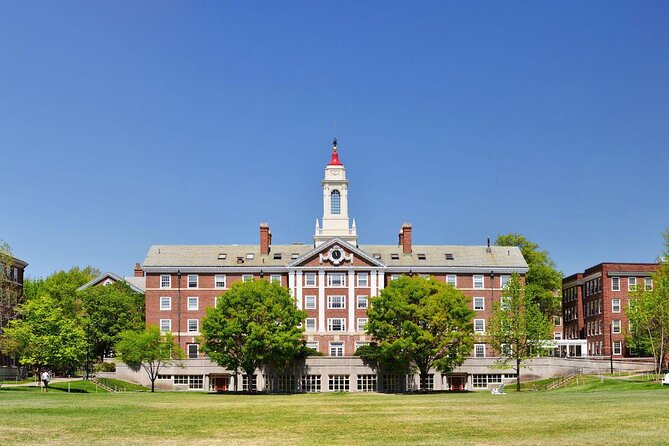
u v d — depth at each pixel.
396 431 38.69
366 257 119.94
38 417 45.31
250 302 99.75
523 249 145.38
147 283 121.88
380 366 106.31
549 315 148.38
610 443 32.38
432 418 45.94
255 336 97.25
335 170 131.50
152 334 102.25
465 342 99.94
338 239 119.75
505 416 46.03
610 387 82.50
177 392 98.69
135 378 108.88
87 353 113.56
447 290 102.62
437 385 108.38
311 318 119.06
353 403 64.56
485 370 108.62
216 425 42.12
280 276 121.75
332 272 120.12
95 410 51.81
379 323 102.00
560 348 142.12
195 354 120.56
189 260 123.31
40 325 91.50
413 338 98.81
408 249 125.56
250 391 99.44
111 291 127.94
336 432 38.56
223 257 123.94
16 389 81.38
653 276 112.44
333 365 106.12
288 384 105.44
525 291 97.19
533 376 107.81
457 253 126.00
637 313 101.19
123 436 36.62
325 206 130.75
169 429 39.81
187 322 121.25
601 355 134.50
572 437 34.59
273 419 46.09
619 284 135.12
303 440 35.41
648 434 34.88
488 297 122.25
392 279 112.75
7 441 34.31
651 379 90.31
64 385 96.00
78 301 126.50
